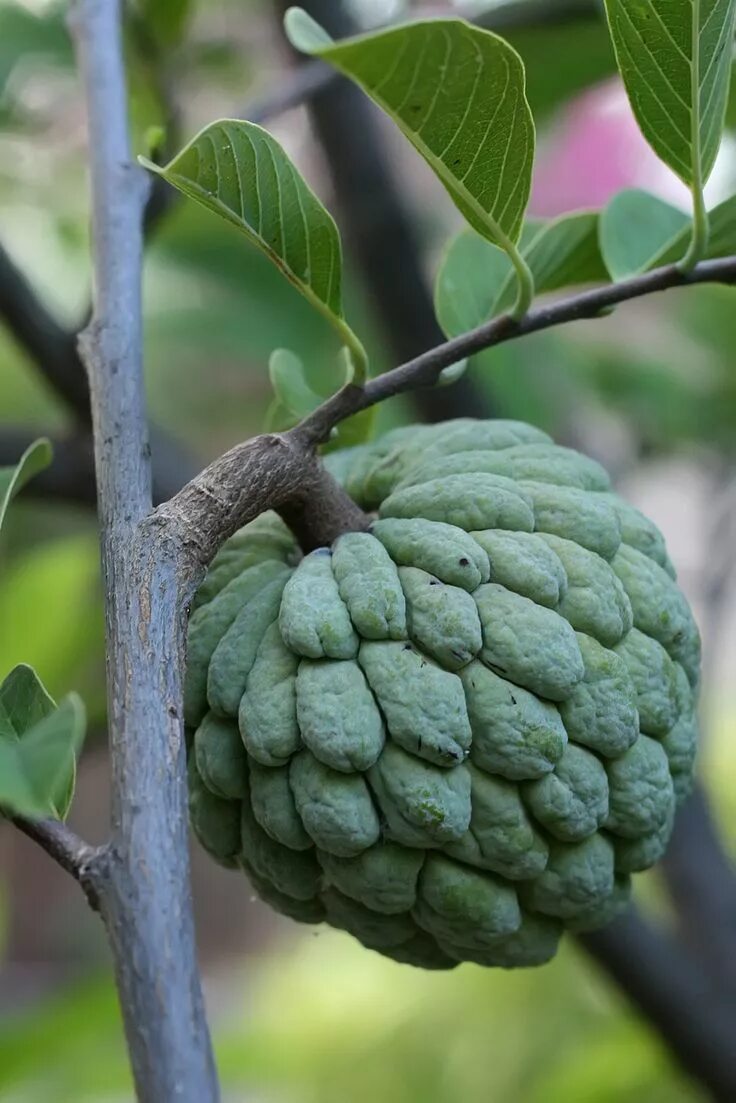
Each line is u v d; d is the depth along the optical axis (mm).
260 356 932
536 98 787
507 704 562
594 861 576
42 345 714
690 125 563
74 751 515
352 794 563
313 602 568
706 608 1055
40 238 1131
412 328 879
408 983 1449
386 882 568
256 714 566
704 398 1090
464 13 821
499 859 567
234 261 938
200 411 1243
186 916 517
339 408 570
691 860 876
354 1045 1400
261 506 563
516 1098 1269
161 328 991
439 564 569
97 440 578
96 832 1960
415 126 547
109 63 643
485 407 845
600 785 569
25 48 830
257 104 716
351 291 959
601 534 579
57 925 2074
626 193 625
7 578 892
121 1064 934
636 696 573
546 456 593
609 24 555
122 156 631
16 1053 850
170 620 541
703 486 1222
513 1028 1316
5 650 896
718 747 1691
